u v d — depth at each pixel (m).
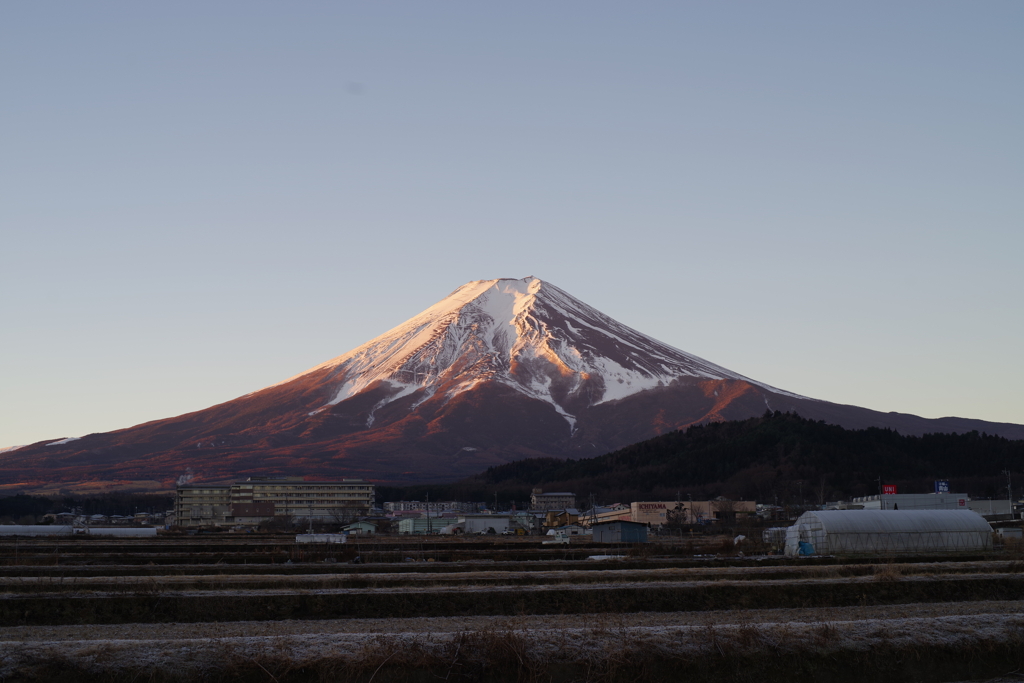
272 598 36.66
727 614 35.81
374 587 41.09
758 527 122.00
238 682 25.69
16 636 31.19
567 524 153.75
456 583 43.25
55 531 129.25
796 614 35.81
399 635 28.34
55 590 39.03
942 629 30.12
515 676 26.69
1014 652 29.25
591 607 37.66
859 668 28.27
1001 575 45.31
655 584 41.16
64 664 25.61
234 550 78.75
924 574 46.66
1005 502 130.75
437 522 152.50
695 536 109.25
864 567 50.31
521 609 36.59
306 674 26.03
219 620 35.31
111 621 34.94
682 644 28.34
